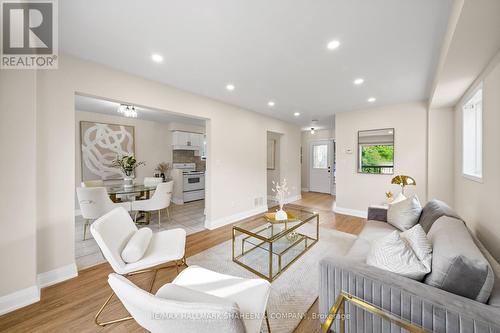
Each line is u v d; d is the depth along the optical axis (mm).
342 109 4113
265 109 4137
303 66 2260
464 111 2631
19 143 1592
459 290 958
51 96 1904
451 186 3170
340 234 3131
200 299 862
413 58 2062
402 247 1189
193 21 1553
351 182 4258
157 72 2420
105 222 1593
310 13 1458
